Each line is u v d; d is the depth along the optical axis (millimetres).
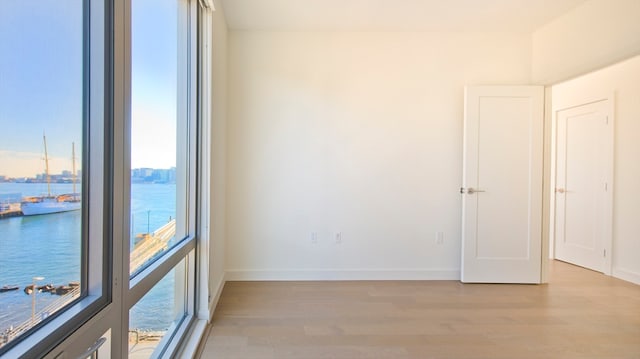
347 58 3434
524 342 2145
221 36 2924
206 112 2387
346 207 3457
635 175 3506
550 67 3309
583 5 2953
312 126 3432
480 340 2168
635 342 2152
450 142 3488
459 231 3504
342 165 3449
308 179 3436
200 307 2359
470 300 2871
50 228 845
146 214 1488
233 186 3383
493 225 3385
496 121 3383
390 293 3035
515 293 3062
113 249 1057
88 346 932
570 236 4230
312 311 2615
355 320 2455
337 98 3438
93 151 1011
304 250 3443
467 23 3289
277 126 3412
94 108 1009
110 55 1043
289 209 3430
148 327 1554
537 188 3383
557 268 3979
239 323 2393
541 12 3072
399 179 3475
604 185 3812
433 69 3469
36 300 800
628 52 2635
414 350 2041
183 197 2209
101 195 1021
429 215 3488
